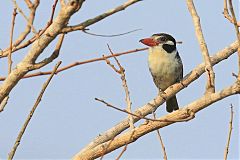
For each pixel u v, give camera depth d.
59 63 4.93
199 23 5.63
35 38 4.88
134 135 5.43
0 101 4.94
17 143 4.90
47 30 4.58
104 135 7.00
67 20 4.50
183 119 5.17
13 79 4.82
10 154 4.86
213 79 5.29
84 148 6.92
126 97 5.79
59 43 4.84
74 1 4.37
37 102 4.98
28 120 4.95
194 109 5.21
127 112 5.23
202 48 5.49
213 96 5.14
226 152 5.47
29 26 4.86
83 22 4.53
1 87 4.88
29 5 4.67
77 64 5.01
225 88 5.11
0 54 5.11
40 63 4.79
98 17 4.54
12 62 4.86
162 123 5.32
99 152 5.56
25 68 4.77
